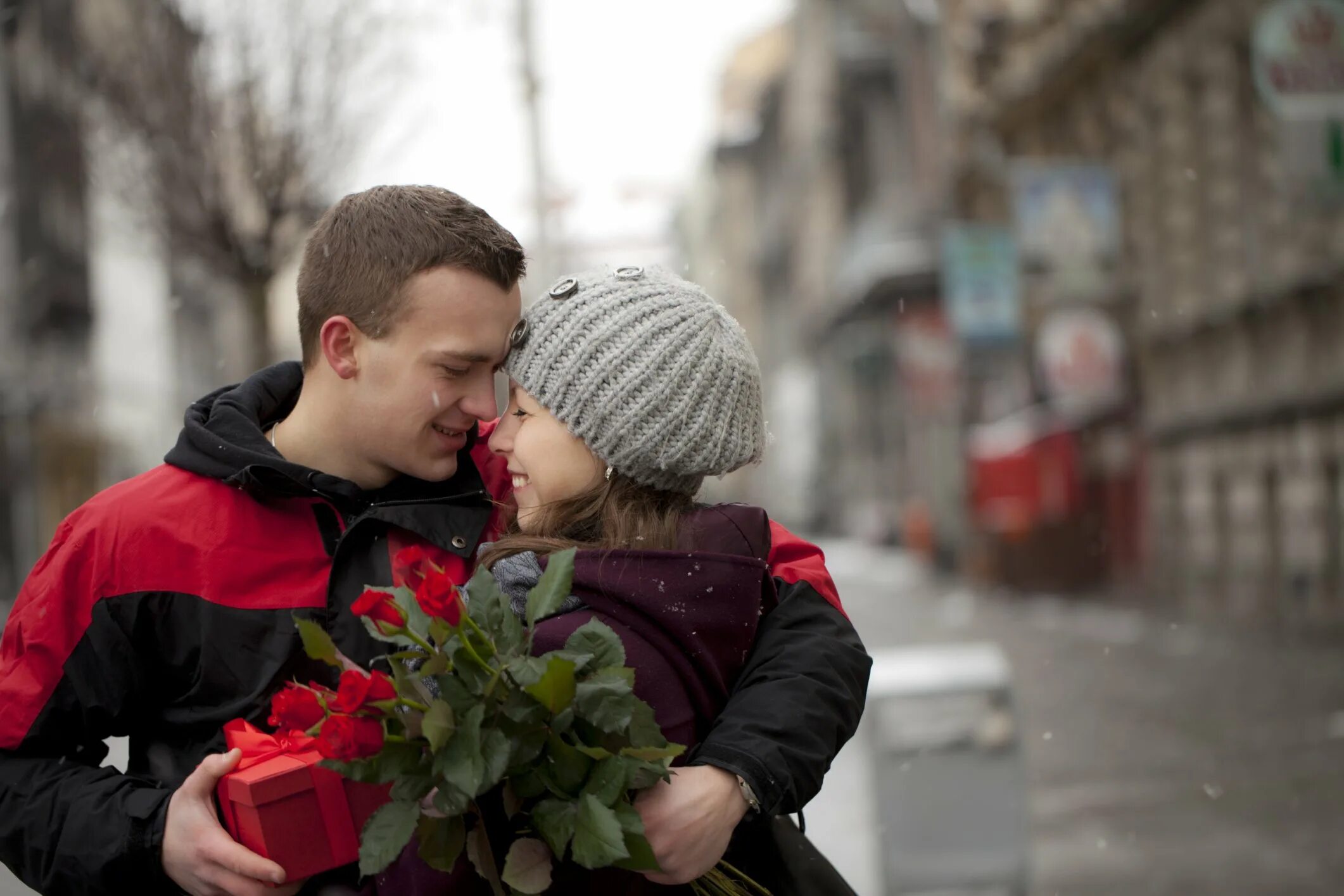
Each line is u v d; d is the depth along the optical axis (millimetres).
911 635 16984
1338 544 16359
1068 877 6145
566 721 1658
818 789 1914
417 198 2123
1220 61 19656
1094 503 23656
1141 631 16906
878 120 39719
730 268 71750
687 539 2004
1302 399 16922
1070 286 19328
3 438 24906
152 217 9570
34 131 23594
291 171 9312
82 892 1866
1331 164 9922
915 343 29500
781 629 2053
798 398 54125
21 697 1959
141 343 29797
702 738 1938
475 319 2078
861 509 44312
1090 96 24625
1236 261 19297
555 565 1720
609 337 2002
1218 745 9156
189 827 1776
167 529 2039
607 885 1810
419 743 1631
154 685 2057
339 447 2172
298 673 2061
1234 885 5898
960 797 5129
